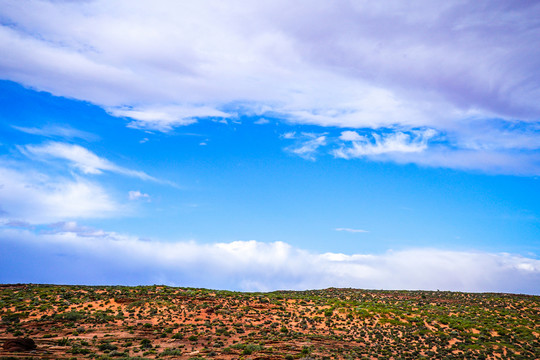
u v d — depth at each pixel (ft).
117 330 190.70
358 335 213.46
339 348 179.42
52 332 180.24
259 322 230.89
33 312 210.59
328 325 233.55
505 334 216.33
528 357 172.55
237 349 167.94
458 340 205.36
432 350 184.55
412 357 168.86
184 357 150.82
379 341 200.44
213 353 155.43
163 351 159.43
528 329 226.58
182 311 236.22
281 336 200.23
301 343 186.60
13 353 138.10
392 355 170.40
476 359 169.17
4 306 216.74
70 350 149.07
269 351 164.66
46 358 133.28
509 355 175.11
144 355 150.71
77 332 181.37
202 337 187.52
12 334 171.83
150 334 187.73
